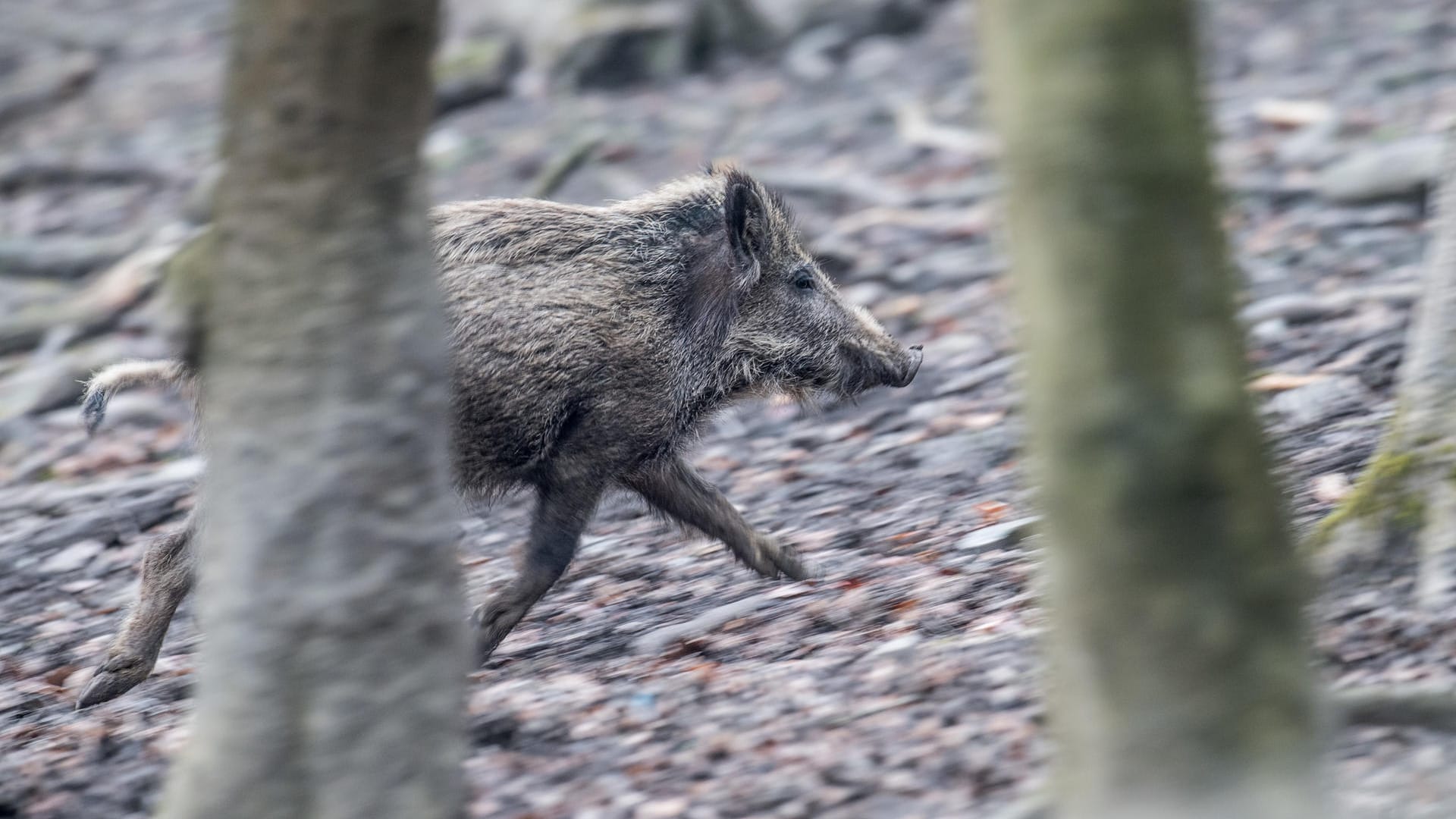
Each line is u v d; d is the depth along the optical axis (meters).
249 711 6.08
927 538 11.67
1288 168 21.25
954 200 22.22
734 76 32.59
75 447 17.12
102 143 32.59
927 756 7.33
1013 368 15.64
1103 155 5.17
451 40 35.50
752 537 11.21
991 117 5.48
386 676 6.07
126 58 40.09
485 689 9.36
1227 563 5.33
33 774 8.48
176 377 10.19
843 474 13.88
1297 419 12.58
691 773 7.54
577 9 33.12
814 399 12.23
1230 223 18.45
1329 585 8.73
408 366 6.04
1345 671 7.87
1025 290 5.42
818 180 23.64
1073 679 5.59
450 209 10.21
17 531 14.55
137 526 14.51
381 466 6.00
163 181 28.84
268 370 5.96
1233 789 5.38
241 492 6.05
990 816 6.47
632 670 9.54
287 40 5.75
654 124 29.53
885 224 21.47
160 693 10.20
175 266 6.27
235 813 6.11
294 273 5.89
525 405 10.07
